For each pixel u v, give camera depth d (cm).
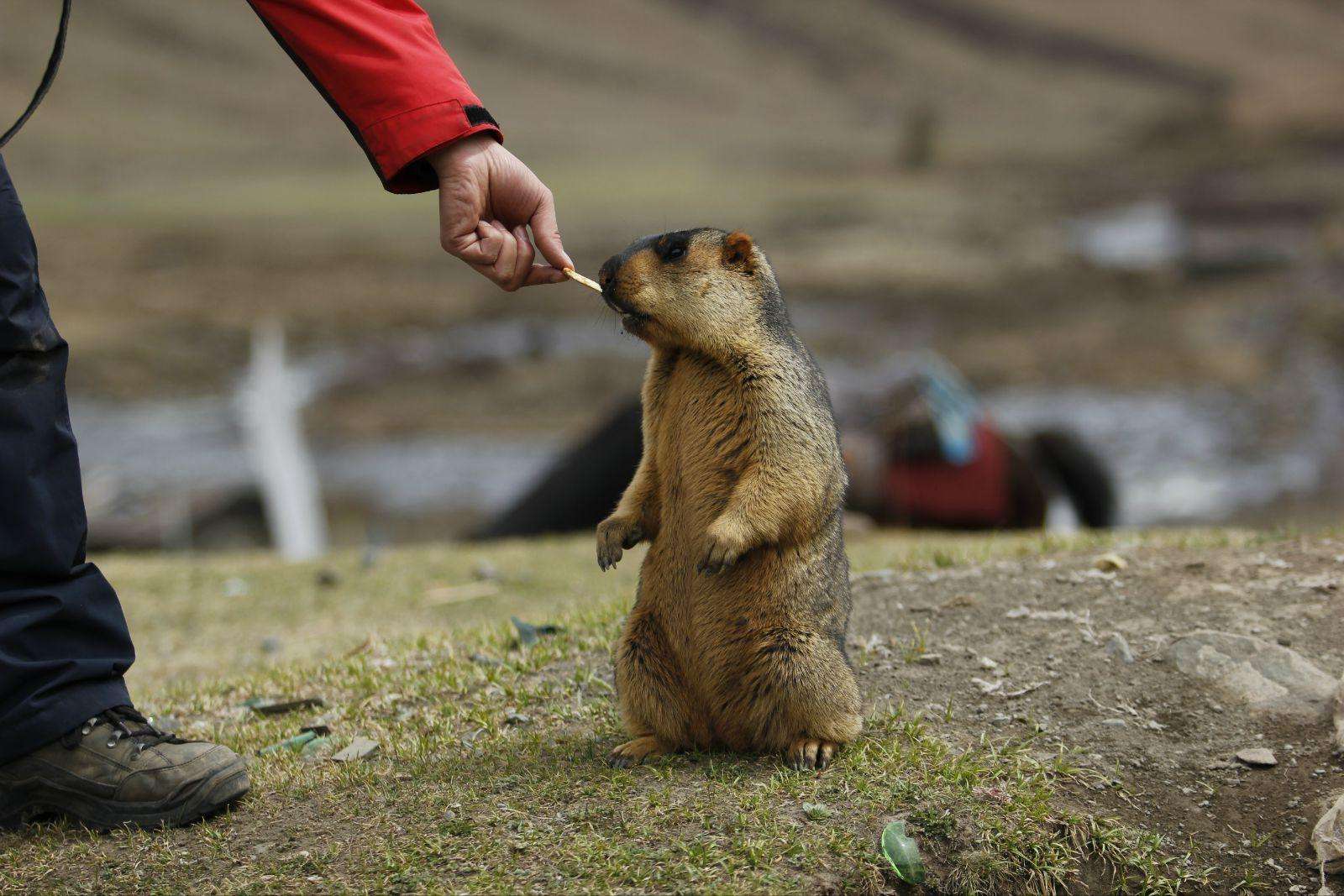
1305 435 1983
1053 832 368
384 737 438
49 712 351
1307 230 4147
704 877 324
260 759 422
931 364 1098
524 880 323
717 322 371
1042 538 697
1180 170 6359
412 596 767
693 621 382
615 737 419
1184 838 377
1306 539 577
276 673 539
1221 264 3519
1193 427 2058
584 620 559
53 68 356
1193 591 519
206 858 341
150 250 3638
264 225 4203
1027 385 2395
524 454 1995
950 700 443
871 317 3014
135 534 1228
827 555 381
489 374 2505
